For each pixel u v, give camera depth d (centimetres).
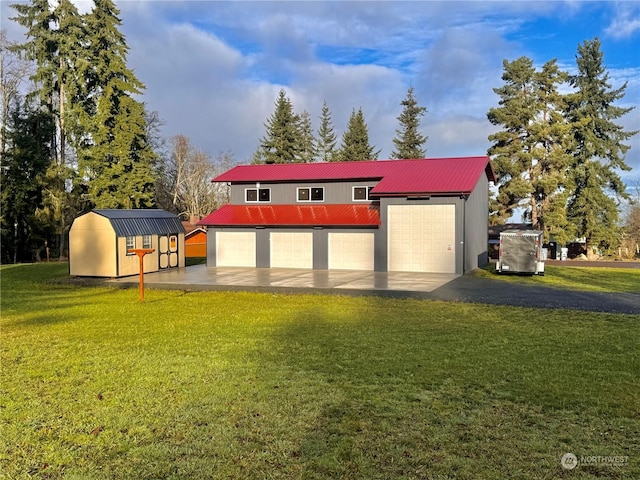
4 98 3775
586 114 3984
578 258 4109
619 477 408
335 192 2734
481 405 565
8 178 3606
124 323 1099
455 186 2270
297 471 421
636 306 1306
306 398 590
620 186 4025
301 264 2630
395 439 478
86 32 3891
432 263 2311
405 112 5488
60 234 3788
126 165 3862
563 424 512
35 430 508
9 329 1041
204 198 5988
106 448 467
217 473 419
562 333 959
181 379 669
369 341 892
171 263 2630
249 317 1163
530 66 3628
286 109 5403
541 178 3628
